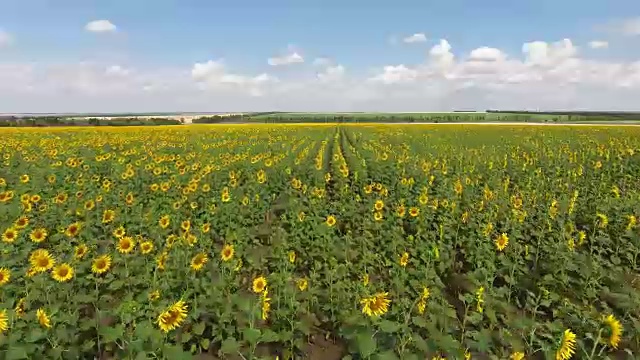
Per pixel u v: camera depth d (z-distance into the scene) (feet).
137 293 22.63
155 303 19.20
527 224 33.47
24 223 27.84
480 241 28.86
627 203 36.40
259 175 47.91
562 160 72.59
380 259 27.91
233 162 64.80
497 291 24.06
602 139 123.44
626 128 182.60
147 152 84.33
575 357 18.52
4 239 26.04
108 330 16.60
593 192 46.62
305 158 72.84
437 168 62.28
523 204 40.19
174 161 70.59
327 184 58.49
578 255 26.21
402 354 16.62
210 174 52.65
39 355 16.58
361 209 39.52
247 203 38.40
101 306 22.43
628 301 21.74
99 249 30.81
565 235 28.91
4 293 21.20
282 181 51.78
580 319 20.15
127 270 23.09
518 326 19.51
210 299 20.04
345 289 23.50
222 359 18.97
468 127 206.39
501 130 176.86
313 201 38.70
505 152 89.81
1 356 15.71
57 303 20.65
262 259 27.68
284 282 22.63
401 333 17.94
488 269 25.70
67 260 26.58
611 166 63.62
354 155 79.77
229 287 22.57
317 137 138.41
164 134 145.48
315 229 30.53
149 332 16.01
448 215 35.50
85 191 46.39
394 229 31.12
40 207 37.78
